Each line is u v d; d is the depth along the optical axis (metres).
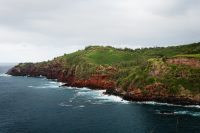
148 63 161.25
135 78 152.62
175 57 157.25
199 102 129.62
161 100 136.50
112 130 92.62
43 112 122.88
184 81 141.12
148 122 101.62
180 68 149.12
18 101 153.75
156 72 151.38
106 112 119.00
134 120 104.94
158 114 113.31
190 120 103.19
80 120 106.75
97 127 96.44
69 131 92.19
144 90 143.12
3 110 129.50
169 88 139.38
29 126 99.25
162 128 93.88
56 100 152.38
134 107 127.62
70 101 147.25
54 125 100.12
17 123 103.81
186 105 130.00
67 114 117.50
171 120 103.62
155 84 143.38
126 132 90.25
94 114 116.00
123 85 156.88
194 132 89.06
